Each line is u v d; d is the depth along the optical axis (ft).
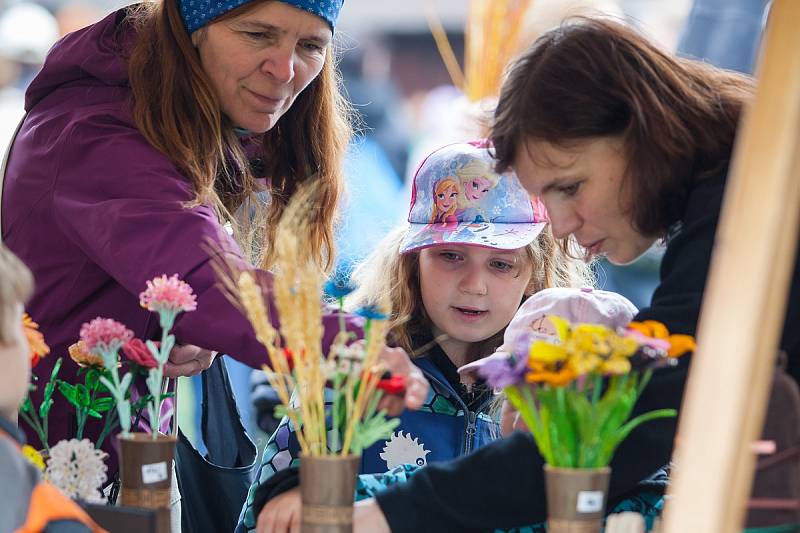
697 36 17.29
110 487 10.44
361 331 8.79
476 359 11.75
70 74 11.07
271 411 18.10
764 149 6.46
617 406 7.50
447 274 11.39
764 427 7.63
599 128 8.72
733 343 6.41
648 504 9.64
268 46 10.71
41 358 10.77
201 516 11.82
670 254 8.87
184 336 9.45
